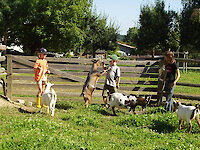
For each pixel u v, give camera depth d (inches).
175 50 1556.3
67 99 403.9
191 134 239.6
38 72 338.6
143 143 208.2
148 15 1592.0
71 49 1378.0
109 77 349.1
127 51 2215.8
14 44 1509.6
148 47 1583.4
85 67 398.3
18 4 1106.7
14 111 319.0
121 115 318.0
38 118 276.5
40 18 1269.7
